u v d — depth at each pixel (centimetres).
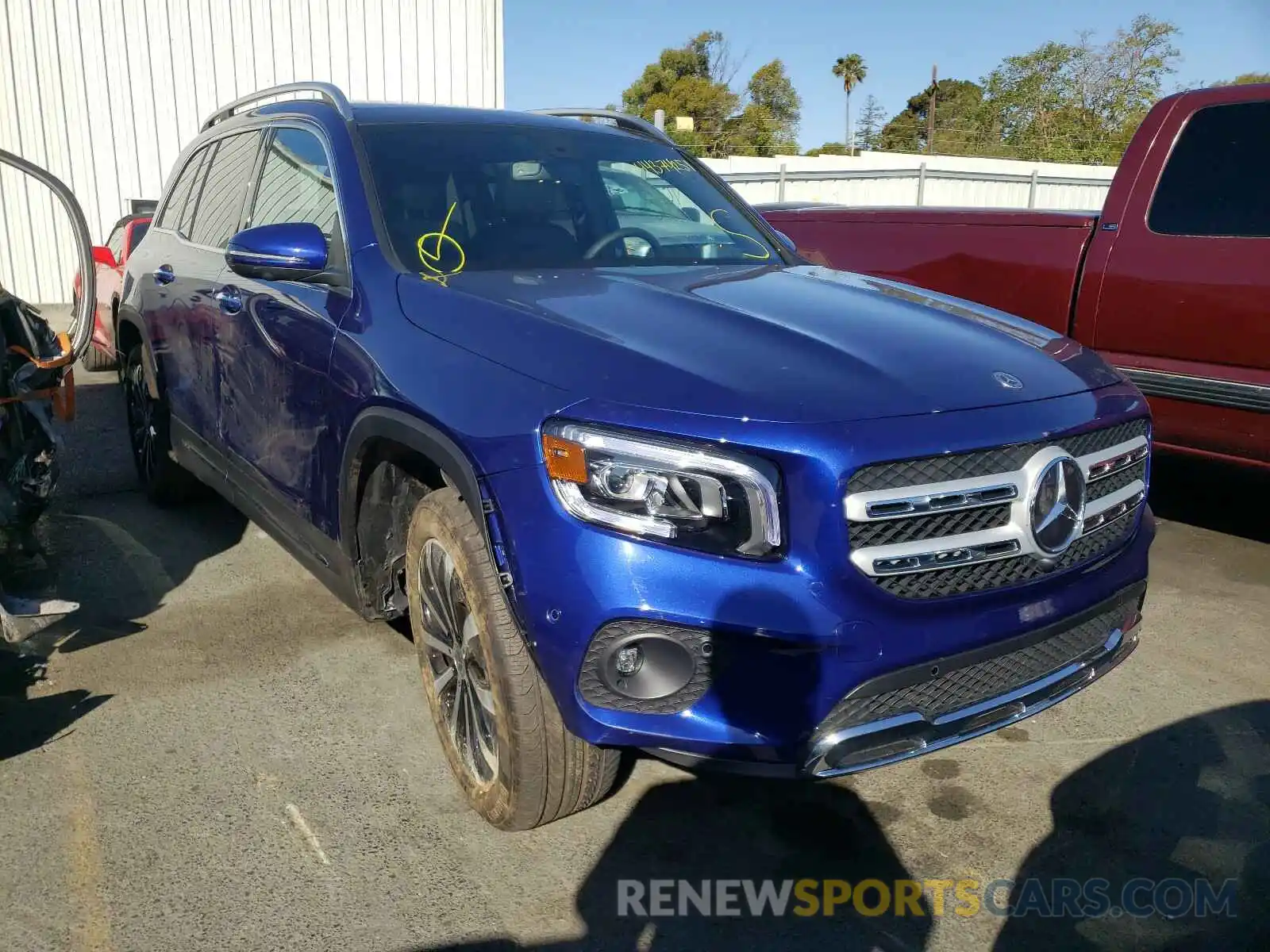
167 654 367
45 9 1357
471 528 245
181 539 486
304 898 243
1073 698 351
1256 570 474
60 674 350
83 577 436
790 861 262
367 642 379
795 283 319
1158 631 406
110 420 729
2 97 1356
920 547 221
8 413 311
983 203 1939
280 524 361
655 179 394
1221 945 235
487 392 240
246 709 329
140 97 1431
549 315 260
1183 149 479
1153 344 481
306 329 317
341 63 1545
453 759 278
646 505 214
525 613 224
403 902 242
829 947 232
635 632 215
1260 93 457
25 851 257
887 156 2475
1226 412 459
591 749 245
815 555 212
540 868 256
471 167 351
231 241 320
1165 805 288
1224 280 451
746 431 212
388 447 283
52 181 307
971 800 291
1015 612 237
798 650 212
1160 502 577
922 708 231
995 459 231
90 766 295
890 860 264
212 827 269
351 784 289
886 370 239
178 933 230
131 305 502
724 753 217
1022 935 237
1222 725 333
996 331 287
